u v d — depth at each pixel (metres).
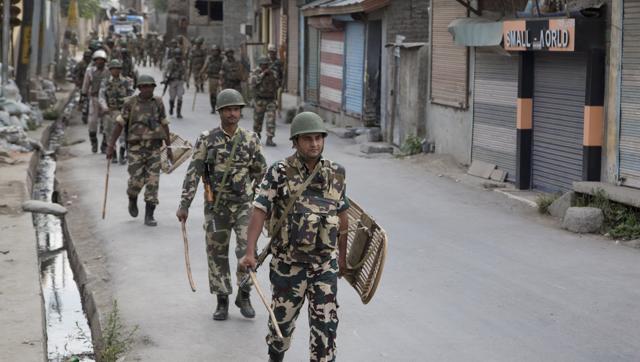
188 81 40.66
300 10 29.12
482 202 13.37
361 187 14.68
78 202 13.55
